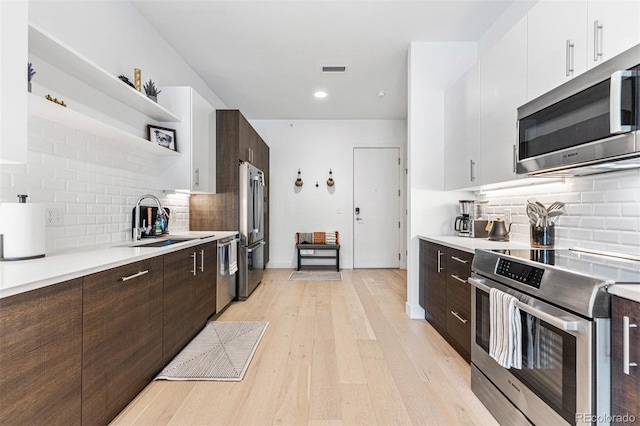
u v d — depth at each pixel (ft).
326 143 19.67
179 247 7.56
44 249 5.43
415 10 8.88
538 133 5.85
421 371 7.06
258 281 14.79
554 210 6.91
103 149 7.57
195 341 8.61
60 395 4.05
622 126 4.08
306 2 8.50
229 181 12.66
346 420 5.41
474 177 8.50
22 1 4.21
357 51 11.13
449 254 8.21
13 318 3.41
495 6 8.73
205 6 8.63
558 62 5.51
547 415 4.24
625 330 3.32
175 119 9.59
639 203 5.16
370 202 19.75
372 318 10.56
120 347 5.34
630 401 3.28
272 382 6.59
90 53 7.07
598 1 4.72
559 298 4.01
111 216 7.89
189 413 5.56
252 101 16.15
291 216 19.72
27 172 5.65
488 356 5.73
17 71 4.15
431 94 10.62
